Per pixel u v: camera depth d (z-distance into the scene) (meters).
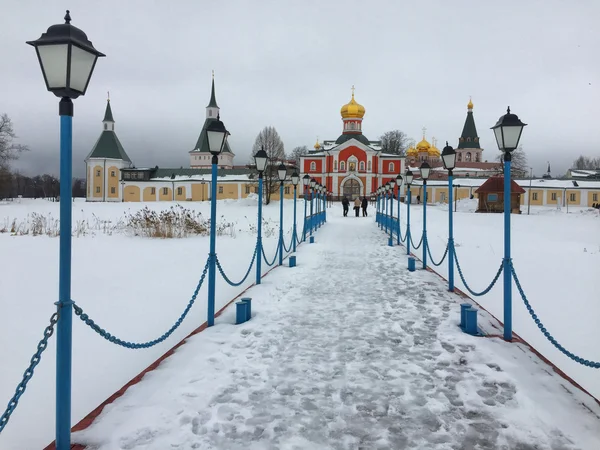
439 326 6.61
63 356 3.38
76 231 19.81
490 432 3.71
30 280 9.73
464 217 32.16
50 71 3.33
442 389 4.52
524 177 72.56
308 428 3.78
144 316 7.34
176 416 3.91
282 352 5.55
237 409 4.09
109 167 72.75
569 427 3.74
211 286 6.61
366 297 8.48
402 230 23.20
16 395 3.09
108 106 74.31
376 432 3.72
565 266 11.40
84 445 3.45
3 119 54.03
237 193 64.06
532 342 6.12
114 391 4.69
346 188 63.22
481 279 10.33
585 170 80.94
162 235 18.86
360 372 4.96
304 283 9.76
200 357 5.28
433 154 83.44
